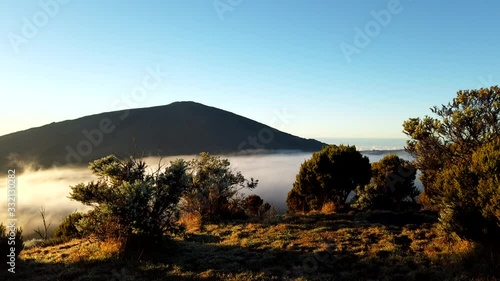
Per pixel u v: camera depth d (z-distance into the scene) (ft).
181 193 42.80
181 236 45.32
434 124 52.37
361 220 55.47
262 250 40.96
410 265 32.50
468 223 34.40
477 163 36.22
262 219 61.26
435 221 53.01
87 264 35.45
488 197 32.99
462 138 49.55
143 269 33.83
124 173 43.68
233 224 57.88
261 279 30.99
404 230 47.26
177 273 32.91
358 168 77.56
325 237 45.03
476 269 29.27
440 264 31.86
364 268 32.86
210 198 62.28
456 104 52.08
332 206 69.10
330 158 77.00
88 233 40.22
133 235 39.52
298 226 52.75
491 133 47.65
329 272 32.65
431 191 55.62
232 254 39.52
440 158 51.98
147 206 39.99
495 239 32.48
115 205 38.40
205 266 35.27
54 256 40.42
